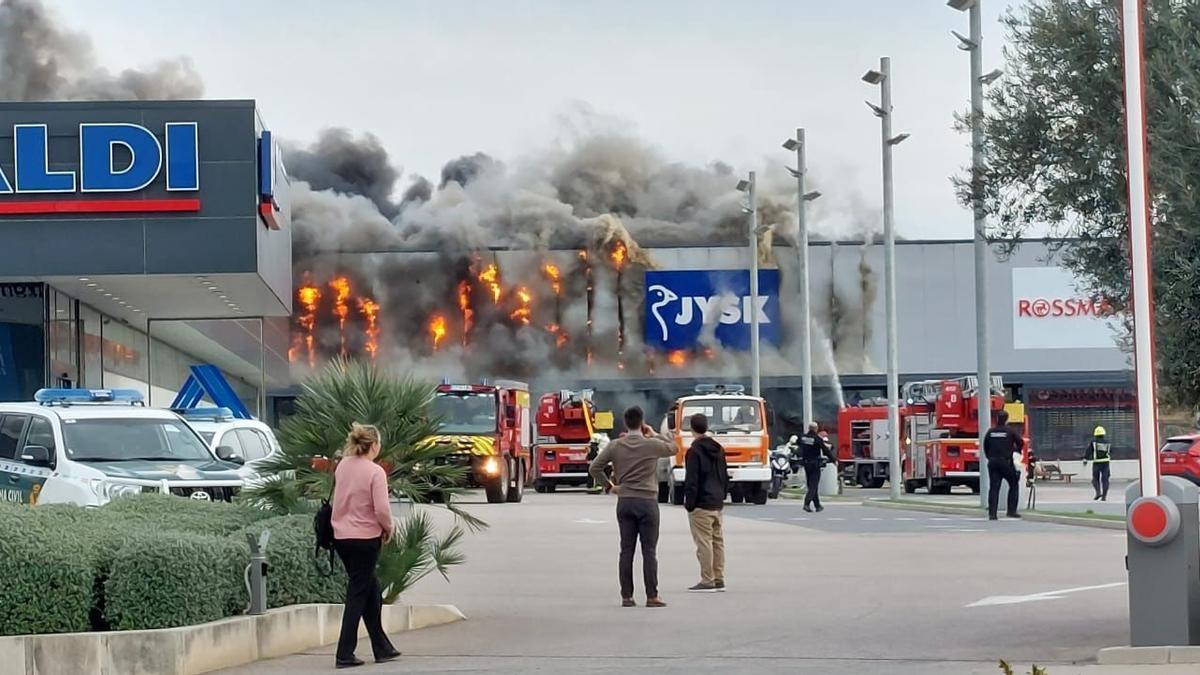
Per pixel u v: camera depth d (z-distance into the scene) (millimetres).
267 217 37906
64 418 20688
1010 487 33250
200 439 21469
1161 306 12766
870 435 58438
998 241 16422
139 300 43094
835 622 14852
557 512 37125
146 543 11977
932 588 17953
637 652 12922
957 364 70750
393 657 12547
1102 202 15078
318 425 14797
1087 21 14578
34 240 36594
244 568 12984
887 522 32656
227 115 37000
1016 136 15359
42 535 11875
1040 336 70250
